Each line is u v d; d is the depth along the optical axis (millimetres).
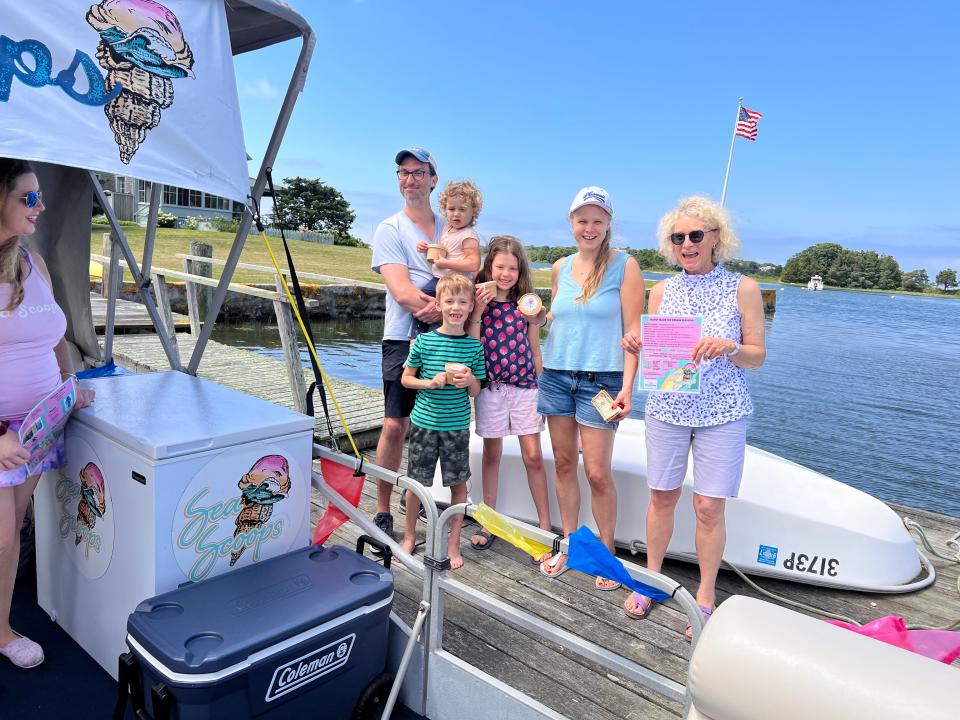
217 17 2129
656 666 2355
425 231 3145
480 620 2613
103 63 1832
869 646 1054
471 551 3221
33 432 1967
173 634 1627
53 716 2016
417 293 2994
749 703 1054
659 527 2701
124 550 1979
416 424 2893
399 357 3100
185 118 2041
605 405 2682
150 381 2617
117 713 1721
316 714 1829
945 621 2779
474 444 3533
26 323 1977
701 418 2467
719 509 2510
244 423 2074
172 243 25453
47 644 2336
